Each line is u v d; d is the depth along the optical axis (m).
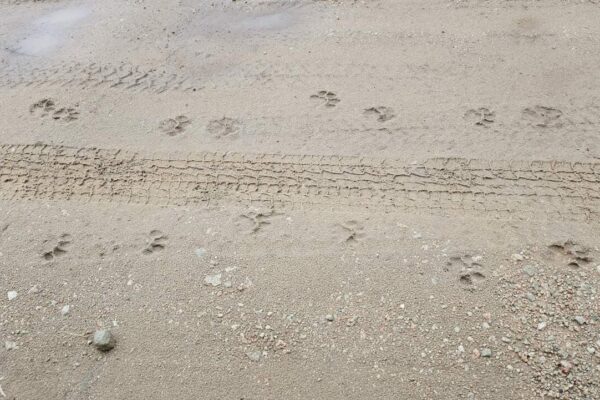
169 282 3.00
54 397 2.80
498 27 3.78
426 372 2.80
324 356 2.84
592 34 3.71
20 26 3.96
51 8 4.08
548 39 3.70
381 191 3.20
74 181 3.28
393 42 3.75
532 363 2.80
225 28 3.89
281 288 2.97
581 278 2.95
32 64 3.74
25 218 3.17
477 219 3.11
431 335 2.86
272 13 3.96
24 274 3.03
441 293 2.94
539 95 3.47
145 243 3.09
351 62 3.66
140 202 3.21
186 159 3.32
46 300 2.98
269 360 2.84
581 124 3.36
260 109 3.49
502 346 2.83
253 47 3.77
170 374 2.83
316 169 3.27
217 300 2.96
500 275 2.97
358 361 2.83
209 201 3.20
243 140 3.38
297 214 3.15
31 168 3.32
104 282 3.01
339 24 3.87
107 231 3.13
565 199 3.15
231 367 2.83
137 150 3.36
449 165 3.26
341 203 3.18
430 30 3.79
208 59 3.72
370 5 3.96
